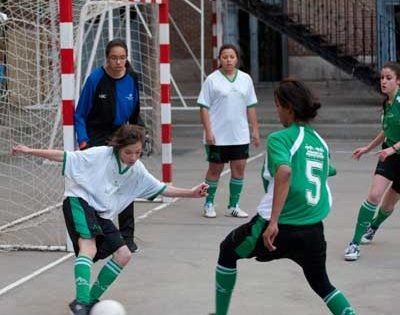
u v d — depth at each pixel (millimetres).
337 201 12961
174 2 30594
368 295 8219
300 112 6629
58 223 11406
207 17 30344
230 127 11602
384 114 9578
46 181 13570
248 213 12180
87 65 17641
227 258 6902
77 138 9414
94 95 9422
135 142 7152
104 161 7262
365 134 21094
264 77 30156
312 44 23266
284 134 6605
